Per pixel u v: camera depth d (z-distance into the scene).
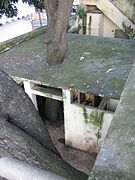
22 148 1.93
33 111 2.94
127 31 9.24
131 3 8.81
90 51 6.14
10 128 2.26
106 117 4.70
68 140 5.67
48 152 2.40
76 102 5.04
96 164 1.12
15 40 6.97
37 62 5.74
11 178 1.13
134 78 1.82
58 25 4.94
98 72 5.03
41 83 4.84
